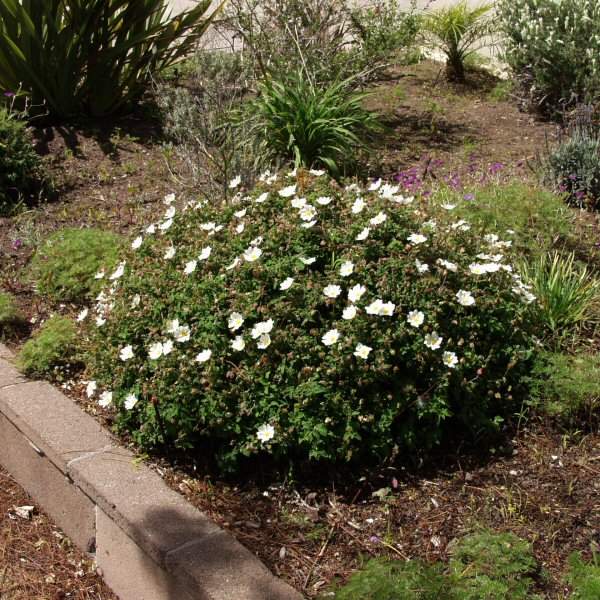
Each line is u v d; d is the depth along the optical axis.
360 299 3.23
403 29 8.00
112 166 6.46
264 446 3.08
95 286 4.57
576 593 2.57
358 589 2.53
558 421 3.36
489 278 3.50
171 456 3.35
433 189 5.54
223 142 6.02
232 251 3.55
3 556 3.35
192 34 7.44
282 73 6.76
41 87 6.89
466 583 2.54
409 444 3.13
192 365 3.20
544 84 7.46
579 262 4.42
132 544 2.94
